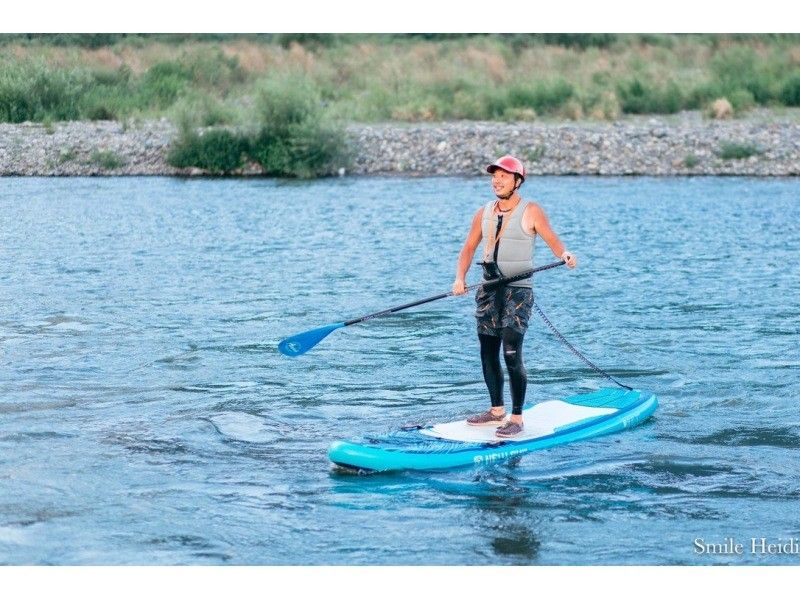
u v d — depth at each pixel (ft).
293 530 22.70
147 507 23.72
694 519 23.27
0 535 22.26
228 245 55.47
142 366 34.58
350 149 83.20
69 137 87.86
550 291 45.42
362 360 35.60
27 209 66.74
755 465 26.27
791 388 32.24
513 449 26.84
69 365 34.53
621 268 49.67
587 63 112.37
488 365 27.86
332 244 55.52
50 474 25.41
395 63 111.34
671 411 30.40
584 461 26.45
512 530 22.74
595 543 22.12
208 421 29.37
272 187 76.33
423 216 63.62
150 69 106.63
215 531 22.62
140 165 84.12
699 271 48.85
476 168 81.25
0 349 36.27
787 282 46.50
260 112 86.12
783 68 108.68
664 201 67.87
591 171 79.77
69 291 45.21
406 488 24.84
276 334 38.60
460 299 43.98
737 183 75.00
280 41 122.31
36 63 99.81
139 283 46.75
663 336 38.14
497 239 26.73
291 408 30.63
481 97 99.50
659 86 101.14
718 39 120.57
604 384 32.91
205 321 40.32
